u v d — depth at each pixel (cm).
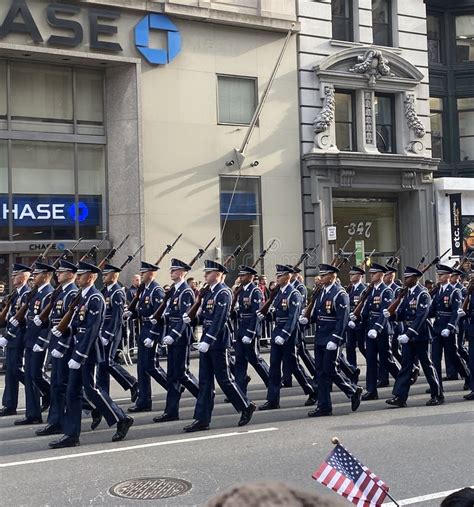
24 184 1841
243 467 732
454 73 2605
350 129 2302
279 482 150
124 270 1891
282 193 2139
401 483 667
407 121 2366
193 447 830
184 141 1986
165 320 1047
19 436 916
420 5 2448
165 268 1941
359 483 349
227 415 1048
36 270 1011
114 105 1920
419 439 846
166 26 1953
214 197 2025
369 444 823
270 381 1095
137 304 1123
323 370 1026
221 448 821
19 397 1247
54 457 793
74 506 615
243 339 1134
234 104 2091
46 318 934
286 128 2156
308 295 1947
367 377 1183
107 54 1864
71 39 1816
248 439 868
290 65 2173
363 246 2259
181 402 1174
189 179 1988
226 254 2053
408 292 1130
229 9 2052
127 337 1603
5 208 1811
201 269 1991
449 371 1396
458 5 2589
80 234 1905
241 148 2064
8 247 1789
